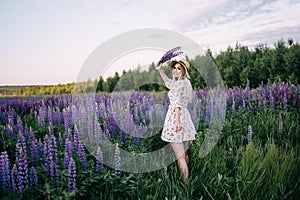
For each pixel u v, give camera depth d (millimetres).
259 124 5328
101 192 2908
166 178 3285
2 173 2674
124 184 3064
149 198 2924
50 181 2828
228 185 3252
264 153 4219
